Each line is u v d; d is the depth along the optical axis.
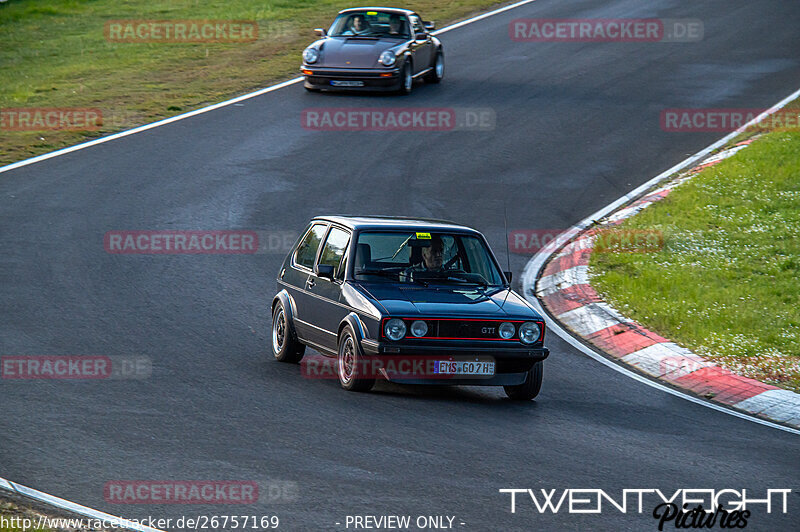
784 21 120.69
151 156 71.50
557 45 109.94
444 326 32.53
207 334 41.06
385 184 66.38
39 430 27.95
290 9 130.75
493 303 34.06
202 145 74.31
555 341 42.56
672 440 29.98
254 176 67.44
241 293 47.50
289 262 40.31
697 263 52.53
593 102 87.19
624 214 61.06
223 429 28.66
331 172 68.69
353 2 134.50
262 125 79.62
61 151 72.25
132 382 33.56
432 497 23.80
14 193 62.38
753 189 64.19
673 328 43.75
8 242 53.28
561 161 72.25
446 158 72.25
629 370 39.06
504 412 32.22
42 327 40.47
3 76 96.38
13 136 75.56
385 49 85.69
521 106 85.81
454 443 28.17
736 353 40.50
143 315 43.12
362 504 23.17
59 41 113.38
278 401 31.92
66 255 51.69
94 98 87.94
